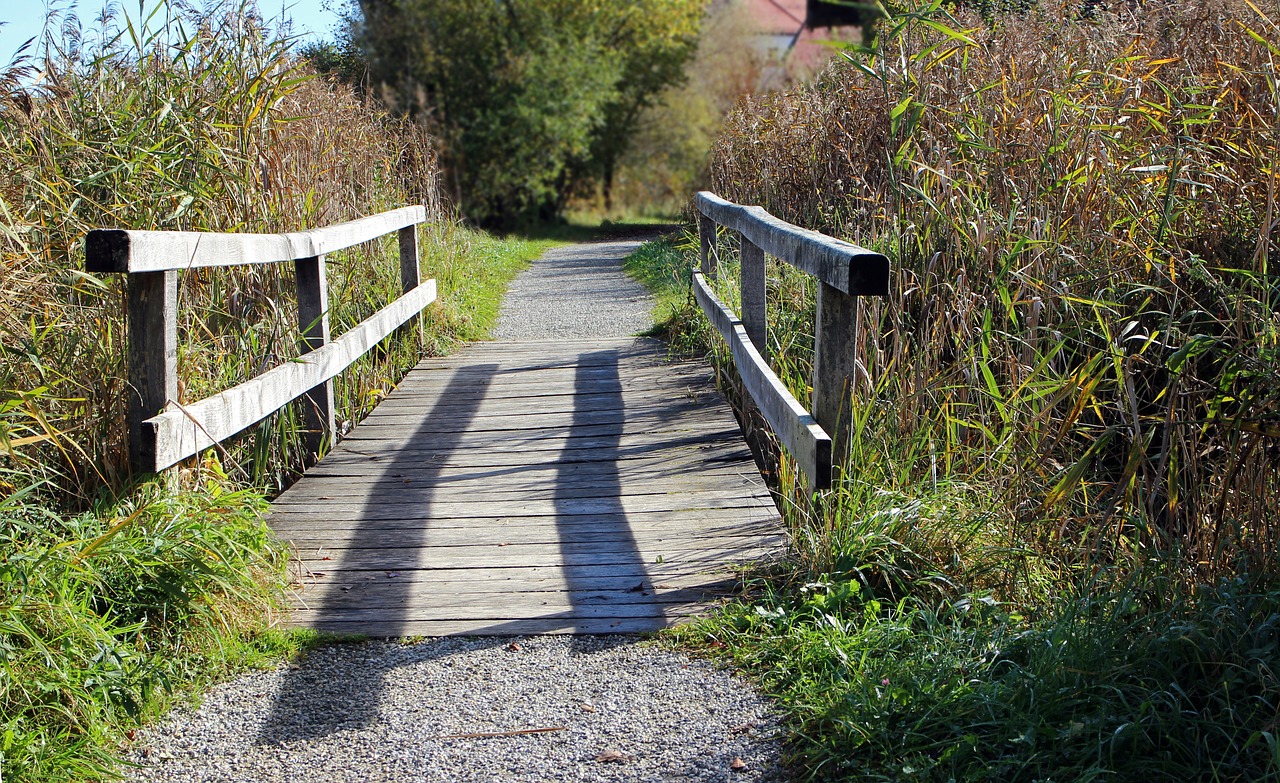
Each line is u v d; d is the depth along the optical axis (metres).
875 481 3.76
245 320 4.87
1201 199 4.57
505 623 3.31
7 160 4.48
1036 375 3.91
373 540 4.04
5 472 3.26
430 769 2.53
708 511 4.23
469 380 6.81
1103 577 3.12
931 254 4.82
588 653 3.11
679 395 6.20
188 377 4.14
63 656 2.65
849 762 2.46
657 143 35.59
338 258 6.44
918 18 4.28
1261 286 3.72
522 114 23.27
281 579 3.52
